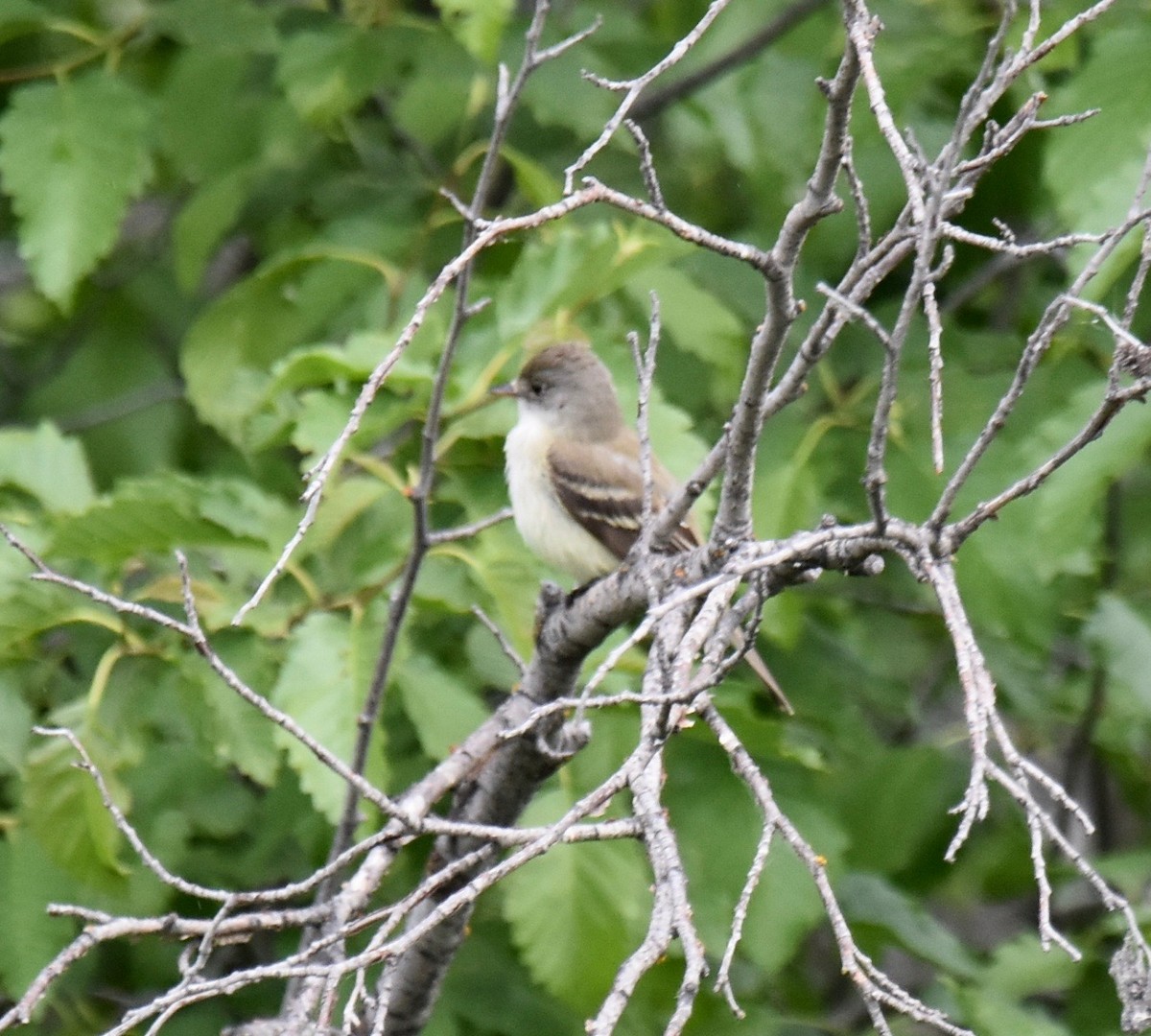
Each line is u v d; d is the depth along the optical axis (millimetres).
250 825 11344
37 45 12312
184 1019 11477
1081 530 9945
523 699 8203
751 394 6516
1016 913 15633
